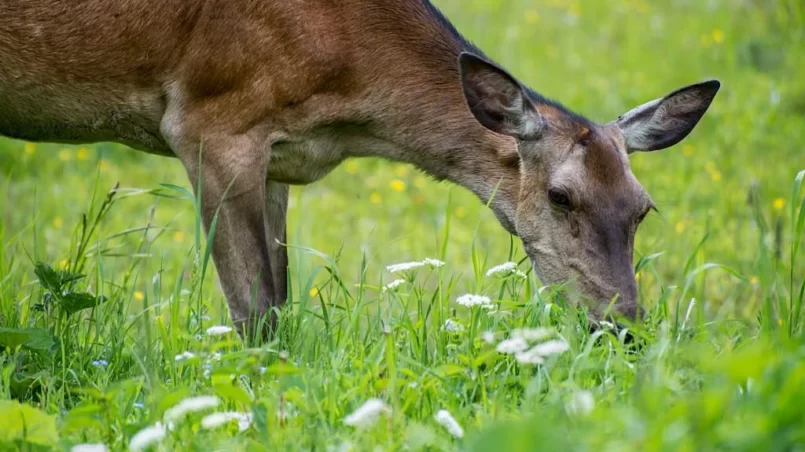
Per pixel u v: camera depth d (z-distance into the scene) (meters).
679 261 14.78
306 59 10.54
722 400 5.85
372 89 10.92
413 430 6.82
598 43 25.75
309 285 9.55
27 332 8.91
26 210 16.84
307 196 18.69
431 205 18.45
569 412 6.96
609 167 10.23
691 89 10.84
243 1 10.38
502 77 10.33
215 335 9.35
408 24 11.07
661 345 8.04
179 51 10.50
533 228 10.52
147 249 12.31
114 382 8.70
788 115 20.70
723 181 17.88
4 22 10.35
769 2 25.70
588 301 9.98
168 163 19.77
